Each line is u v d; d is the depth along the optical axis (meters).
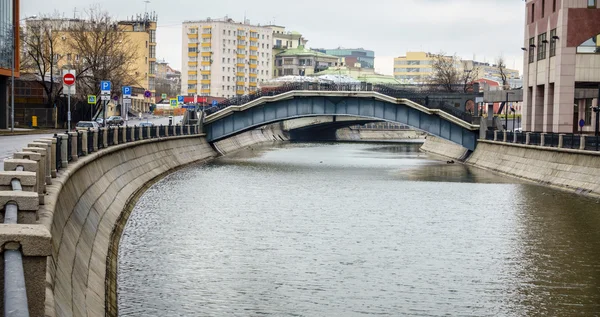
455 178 75.44
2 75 91.31
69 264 22.05
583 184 60.09
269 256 33.28
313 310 24.66
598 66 81.31
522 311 25.09
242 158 107.06
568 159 64.94
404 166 94.25
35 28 130.62
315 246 36.03
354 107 99.50
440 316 24.34
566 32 81.31
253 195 57.66
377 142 185.50
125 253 32.88
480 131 94.94
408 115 97.56
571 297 27.00
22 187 15.82
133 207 47.94
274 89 103.88
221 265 31.11
